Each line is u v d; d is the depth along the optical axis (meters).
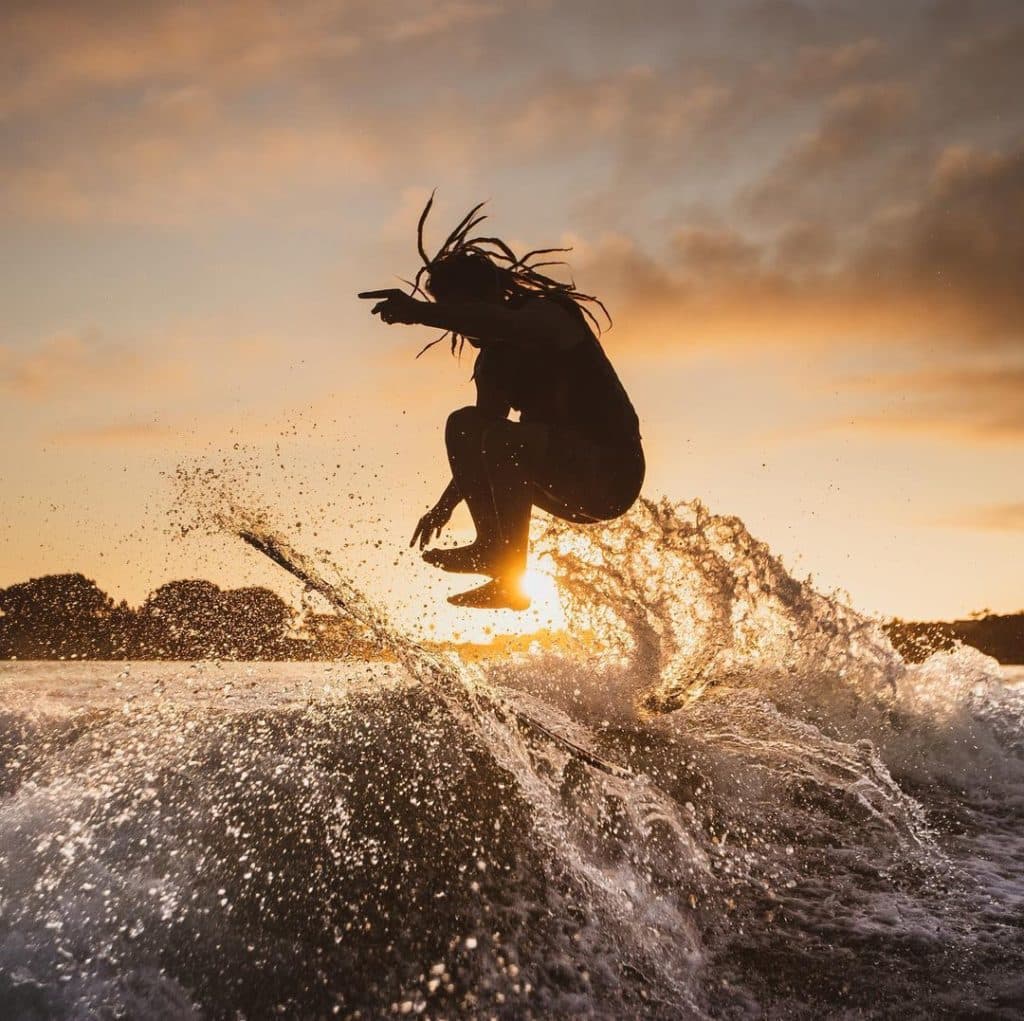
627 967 3.57
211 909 3.55
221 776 4.52
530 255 4.09
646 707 6.38
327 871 3.88
